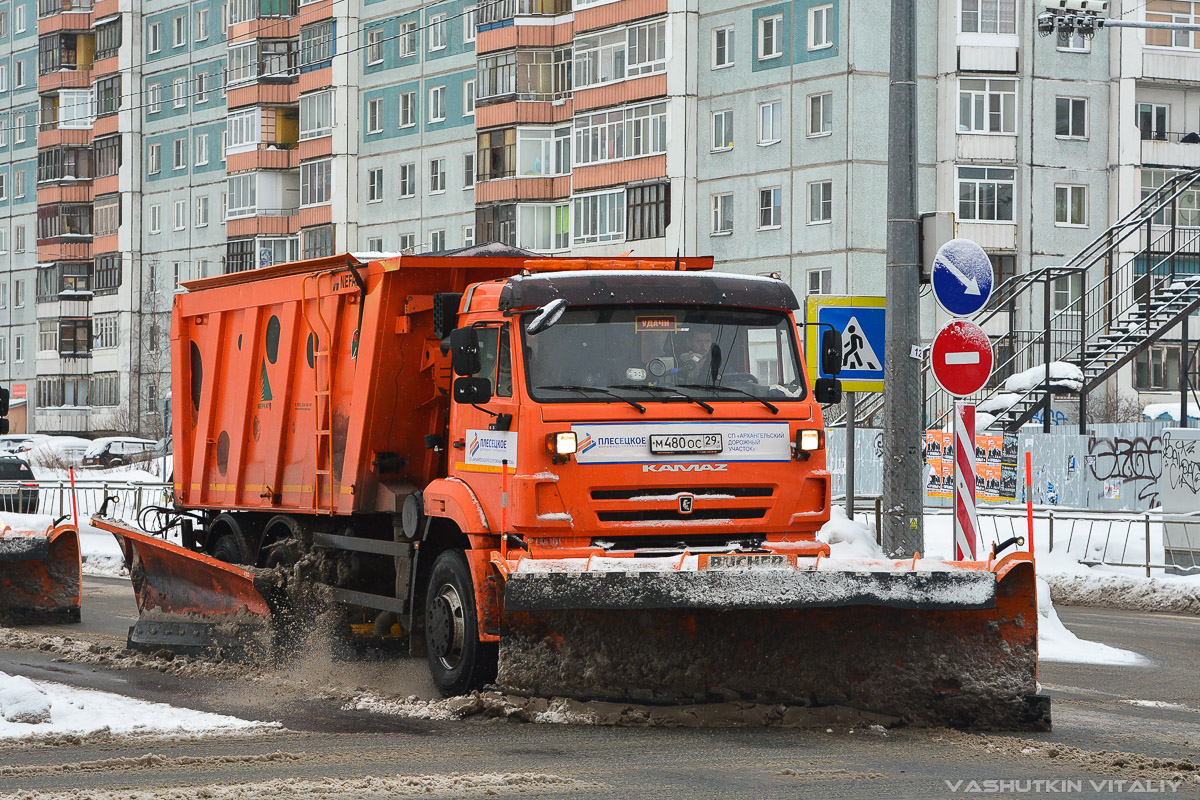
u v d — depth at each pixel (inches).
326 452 621.9
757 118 2431.1
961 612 453.1
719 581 430.0
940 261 627.8
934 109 2396.7
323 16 3125.0
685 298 506.0
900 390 657.6
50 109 4047.7
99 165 3791.8
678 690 453.7
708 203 2503.7
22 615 762.2
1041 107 2407.7
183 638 614.5
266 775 373.1
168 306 3545.8
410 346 579.2
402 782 360.2
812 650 455.5
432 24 2802.7
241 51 3341.5
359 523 605.6
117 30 3737.7
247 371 692.7
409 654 573.0
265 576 591.5
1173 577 959.0
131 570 667.4
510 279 506.3
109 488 1456.7
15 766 383.9
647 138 2534.5
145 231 3695.9
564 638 458.3
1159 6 2468.0
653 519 484.4
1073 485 1306.6
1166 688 554.9
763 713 448.1
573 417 481.4
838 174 2329.0
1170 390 2450.8
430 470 572.1
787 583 430.3
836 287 2331.4
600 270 547.5
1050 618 700.7
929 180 2391.7
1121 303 2342.5
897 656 453.1
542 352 491.2
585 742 420.2
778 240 2407.7
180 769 381.1
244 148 3326.8
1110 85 2444.6
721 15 2475.4
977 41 2377.0
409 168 3011.8
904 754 404.2
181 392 757.9
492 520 490.3
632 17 2546.8
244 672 575.8
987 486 1379.2
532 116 2738.7
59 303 3944.4
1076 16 1608.0
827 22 2345.0
